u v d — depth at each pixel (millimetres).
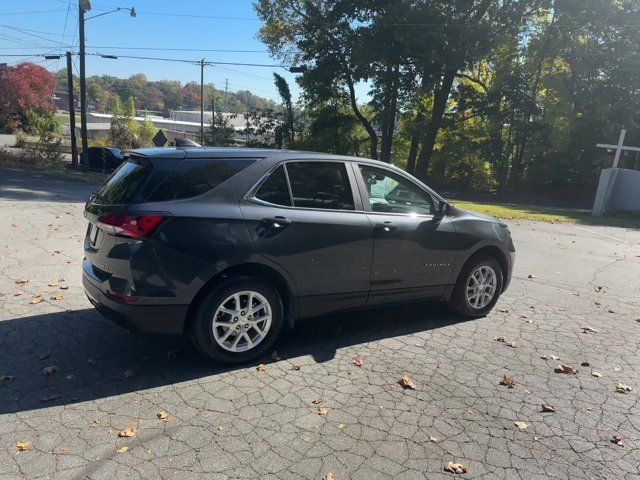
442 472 2924
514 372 4332
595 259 10422
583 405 3818
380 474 2873
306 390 3797
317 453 3031
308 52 34312
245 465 2879
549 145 34219
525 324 5652
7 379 3689
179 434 3139
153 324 3785
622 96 31938
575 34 32875
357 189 4691
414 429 3350
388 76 30750
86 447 2953
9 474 2682
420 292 5164
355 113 37500
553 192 35375
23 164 27141
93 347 4316
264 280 4133
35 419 3205
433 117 33812
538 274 8523
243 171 4145
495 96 33312
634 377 4383
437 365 4375
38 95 57062
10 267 6473
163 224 3701
